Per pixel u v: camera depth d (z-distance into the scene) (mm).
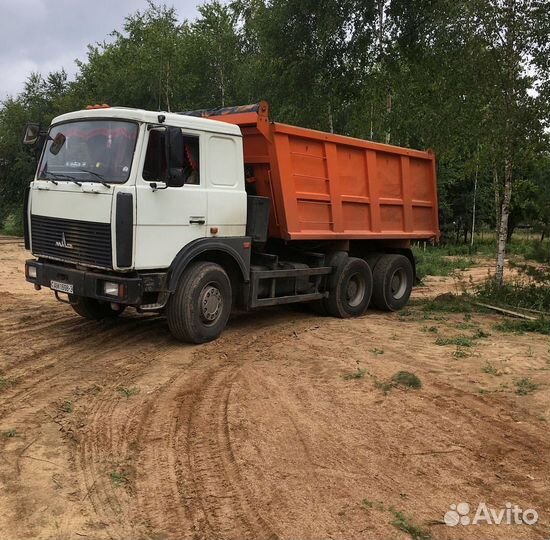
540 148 10914
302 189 8891
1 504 3838
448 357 7172
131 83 29500
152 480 4184
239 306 8469
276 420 5199
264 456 4527
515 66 11109
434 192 11891
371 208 10211
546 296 10930
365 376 6324
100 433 4957
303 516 3723
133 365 6871
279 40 19391
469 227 36344
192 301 7520
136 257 6883
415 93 16484
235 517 3723
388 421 5176
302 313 10336
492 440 4812
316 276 9617
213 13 27969
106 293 6965
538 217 11133
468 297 11891
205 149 7629
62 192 7273
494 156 11531
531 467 4379
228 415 5316
